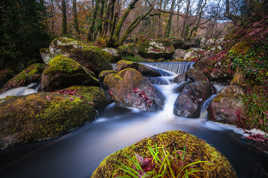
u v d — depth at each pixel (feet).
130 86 14.65
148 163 3.47
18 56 23.25
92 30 52.34
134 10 78.07
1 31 20.83
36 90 18.15
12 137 7.52
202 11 63.82
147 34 83.20
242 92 10.12
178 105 12.71
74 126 9.78
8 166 6.79
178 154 4.04
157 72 25.71
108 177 3.75
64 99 10.60
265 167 6.79
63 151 8.11
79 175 6.55
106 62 24.49
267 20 14.79
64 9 51.16
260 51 11.93
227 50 16.22
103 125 11.48
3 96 16.47
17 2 23.38
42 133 8.28
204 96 13.02
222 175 3.63
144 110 13.51
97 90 15.02
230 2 33.45
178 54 51.60
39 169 6.79
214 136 9.70
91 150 8.39
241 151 7.95
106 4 50.08
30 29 25.39
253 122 8.73
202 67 18.10
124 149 4.68
